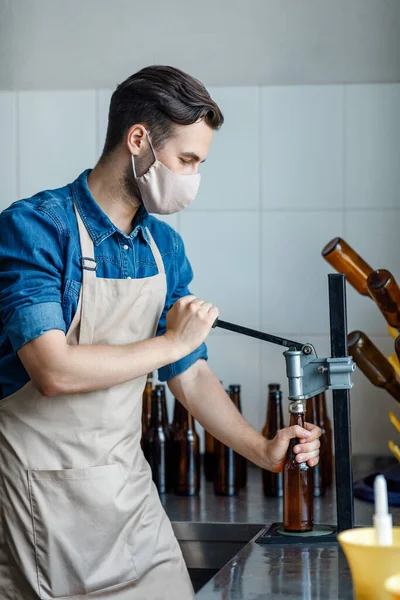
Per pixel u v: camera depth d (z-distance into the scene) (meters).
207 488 2.24
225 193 2.49
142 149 1.51
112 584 1.55
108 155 1.57
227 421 1.66
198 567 1.83
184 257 1.79
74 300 1.53
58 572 1.51
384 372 2.04
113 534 1.55
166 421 2.22
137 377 1.53
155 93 1.48
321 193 2.46
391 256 2.44
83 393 1.54
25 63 2.54
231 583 1.21
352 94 2.45
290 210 2.47
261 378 2.48
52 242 1.51
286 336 2.47
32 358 1.43
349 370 1.48
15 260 1.48
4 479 1.53
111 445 1.57
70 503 1.52
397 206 2.44
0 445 1.54
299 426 1.53
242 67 2.49
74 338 1.55
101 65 2.53
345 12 2.46
